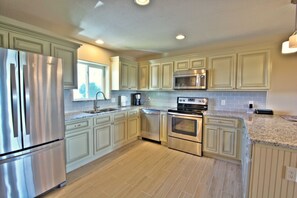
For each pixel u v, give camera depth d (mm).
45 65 1834
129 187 2051
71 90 3000
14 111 1591
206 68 3158
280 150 1208
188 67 3373
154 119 3703
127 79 3877
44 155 1855
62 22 2205
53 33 2580
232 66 2893
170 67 3637
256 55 2684
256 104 2973
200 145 2979
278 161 1224
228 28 2402
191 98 3641
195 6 1760
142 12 1911
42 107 1819
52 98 1918
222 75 2998
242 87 2820
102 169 2502
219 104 3346
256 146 1288
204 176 2307
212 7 1779
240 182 2154
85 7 1803
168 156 2996
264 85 2645
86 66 3344
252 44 2756
